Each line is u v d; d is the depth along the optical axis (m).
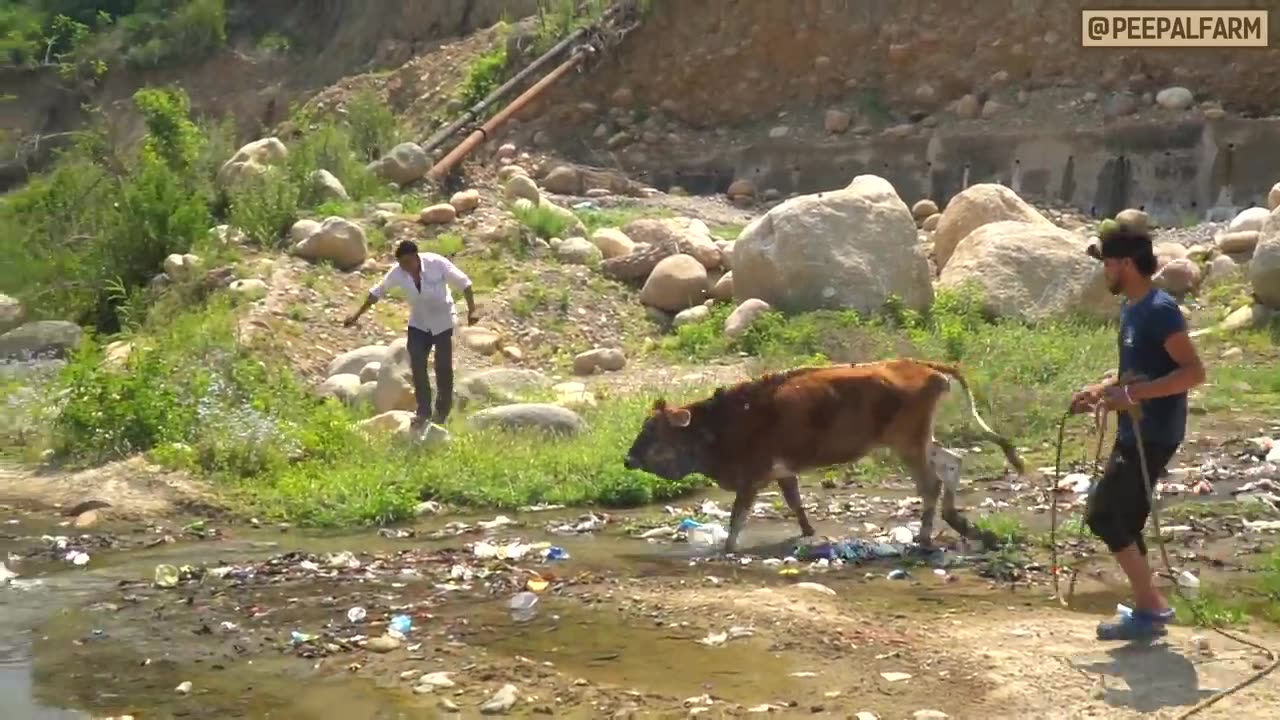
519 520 10.02
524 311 17.00
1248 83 23.16
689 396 13.04
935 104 25.91
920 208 23.03
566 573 8.34
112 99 40.69
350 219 19.14
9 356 17.64
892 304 16.20
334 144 21.55
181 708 6.16
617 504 10.47
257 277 16.83
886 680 6.19
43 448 12.57
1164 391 6.19
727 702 6.00
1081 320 16.16
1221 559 8.24
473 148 23.67
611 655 6.69
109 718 6.05
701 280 17.52
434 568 8.54
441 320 12.32
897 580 8.03
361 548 9.24
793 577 8.16
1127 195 22.70
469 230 18.92
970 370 13.01
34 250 20.80
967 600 7.55
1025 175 23.73
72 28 42.81
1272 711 5.62
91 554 9.21
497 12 34.97
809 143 26.00
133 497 10.80
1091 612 7.26
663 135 27.81
